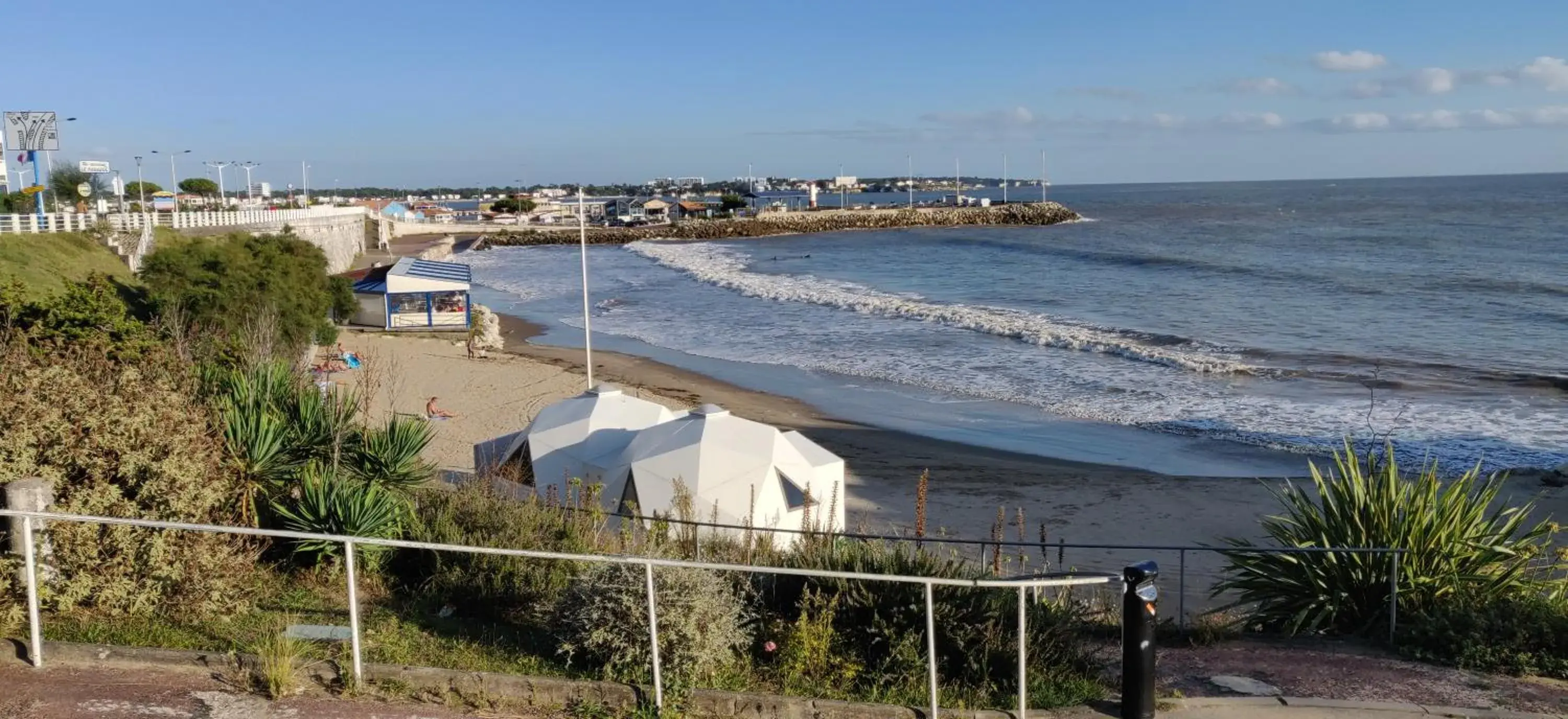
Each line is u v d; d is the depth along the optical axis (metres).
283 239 40.44
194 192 126.62
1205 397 28.66
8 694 5.69
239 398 10.72
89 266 33.53
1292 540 9.18
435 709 5.76
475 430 25.34
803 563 7.76
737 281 64.75
